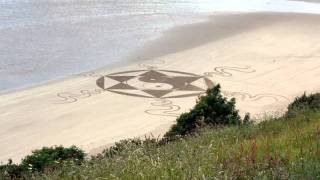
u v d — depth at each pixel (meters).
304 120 16.72
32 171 15.08
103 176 9.45
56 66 41.84
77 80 37.72
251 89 35.75
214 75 39.09
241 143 11.70
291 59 44.28
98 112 30.80
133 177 8.62
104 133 27.34
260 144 11.27
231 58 44.31
